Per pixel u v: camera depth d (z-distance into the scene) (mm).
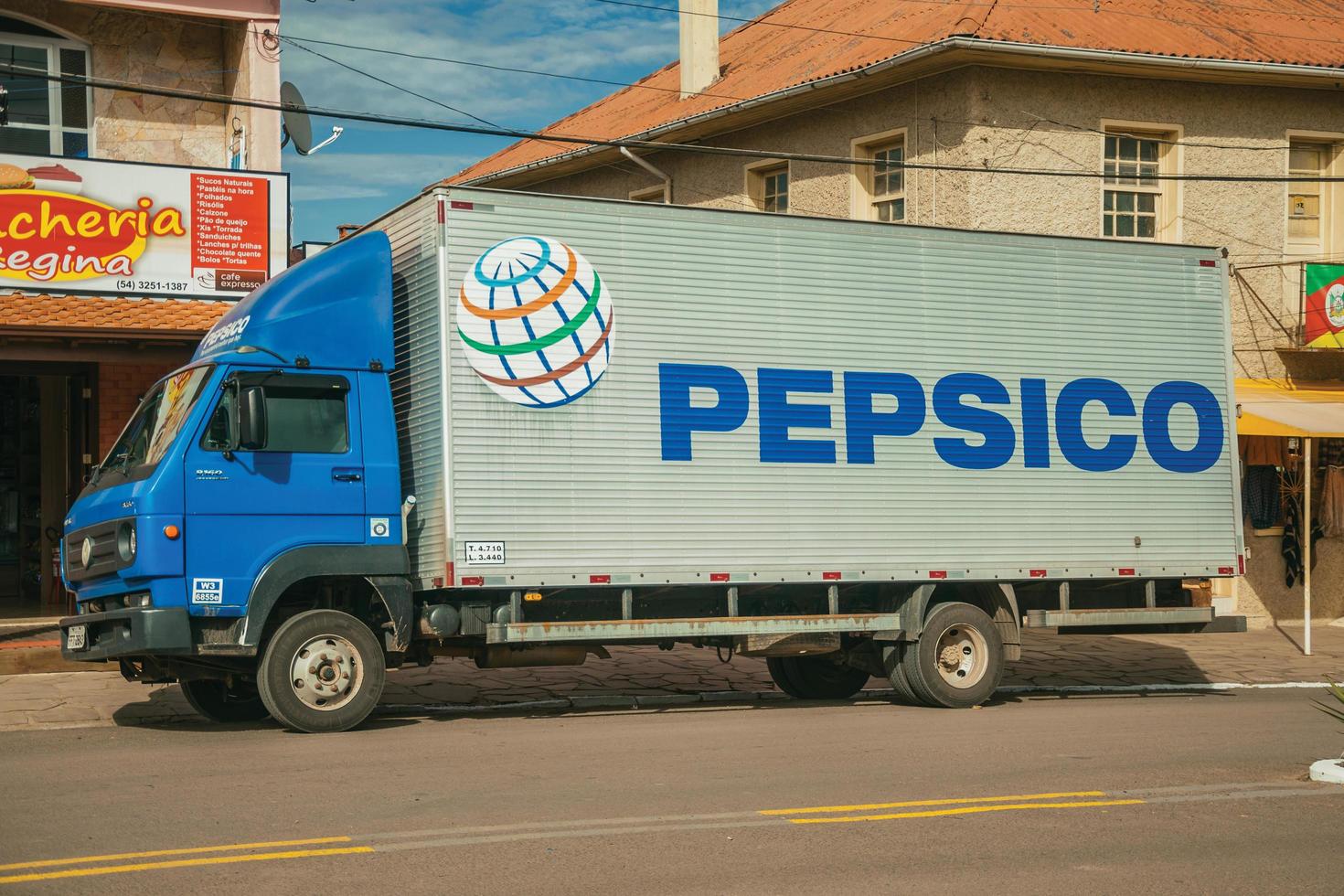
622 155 25156
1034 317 13031
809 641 12352
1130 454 13352
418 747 9828
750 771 8875
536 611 11492
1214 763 9359
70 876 6090
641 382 11438
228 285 16375
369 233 11367
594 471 11203
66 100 18328
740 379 11797
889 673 12828
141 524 10172
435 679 14352
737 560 11648
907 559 12289
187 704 12383
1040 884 6137
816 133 21938
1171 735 10688
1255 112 21484
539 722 11398
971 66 19688
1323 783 8641
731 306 11828
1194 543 13594
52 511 18188
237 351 10695
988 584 12859
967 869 6387
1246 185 21484
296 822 7223
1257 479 21438
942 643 12539
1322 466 21906
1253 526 21375
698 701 13359
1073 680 15102
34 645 14922
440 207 10875
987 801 7934
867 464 12219
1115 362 13367
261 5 17906
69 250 15711
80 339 15789
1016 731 10891
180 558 10242
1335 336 20906
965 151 19766
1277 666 16531
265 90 17781
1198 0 22891
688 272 11688
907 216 20625
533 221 11180
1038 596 13320
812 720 11586
